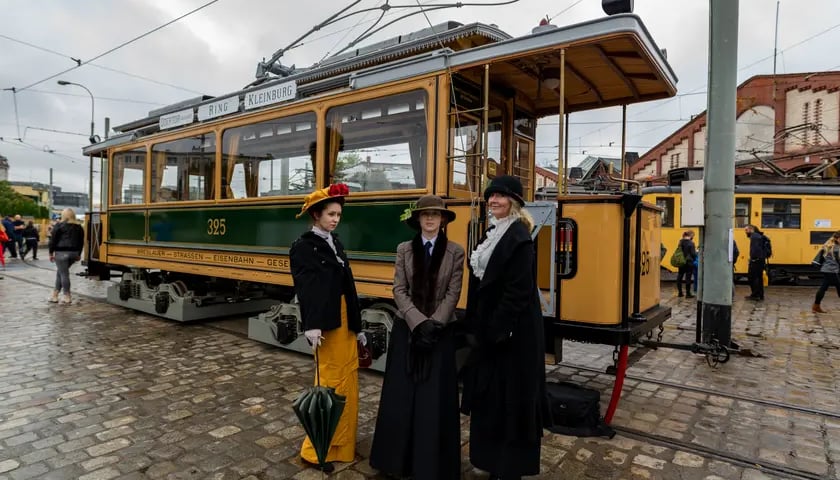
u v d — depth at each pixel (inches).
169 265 287.7
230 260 247.6
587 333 143.7
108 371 196.1
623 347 147.1
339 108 203.0
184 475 117.6
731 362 220.7
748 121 852.0
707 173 238.7
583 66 179.0
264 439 137.1
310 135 213.5
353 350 126.0
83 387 177.3
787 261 522.9
